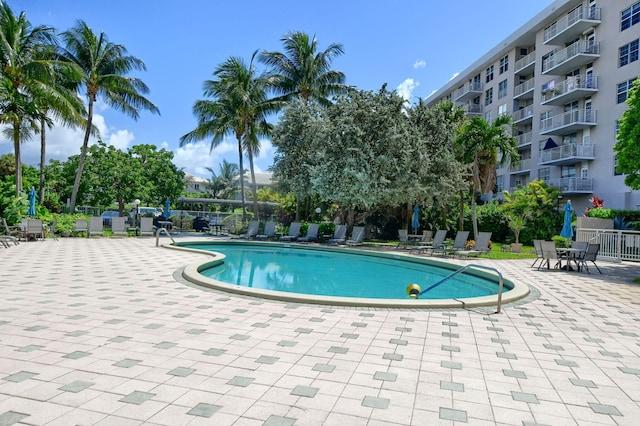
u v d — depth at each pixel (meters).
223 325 5.47
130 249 15.19
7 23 20.25
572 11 28.86
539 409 3.33
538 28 32.88
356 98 21.53
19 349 4.27
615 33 25.56
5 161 42.72
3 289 7.33
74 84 24.97
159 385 3.51
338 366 4.13
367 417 3.08
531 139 34.00
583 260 13.17
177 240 19.72
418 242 19.34
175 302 6.73
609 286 10.19
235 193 57.25
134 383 3.53
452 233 28.05
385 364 4.23
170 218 28.56
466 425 3.03
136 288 7.80
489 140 22.36
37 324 5.21
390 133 20.23
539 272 12.70
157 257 12.86
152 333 5.00
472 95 44.03
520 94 36.12
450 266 13.45
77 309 6.05
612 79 25.77
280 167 23.98
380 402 3.35
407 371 4.06
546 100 30.70
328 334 5.23
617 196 25.06
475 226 23.11
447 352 4.69
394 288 10.38
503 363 4.40
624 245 16.38
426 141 22.64
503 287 10.70
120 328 5.16
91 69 24.44
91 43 24.16
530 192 24.61
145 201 31.78
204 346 4.59
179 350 4.43
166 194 33.50
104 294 7.18
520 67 36.31
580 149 27.25
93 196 31.22
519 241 25.58
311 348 4.66
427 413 3.19
